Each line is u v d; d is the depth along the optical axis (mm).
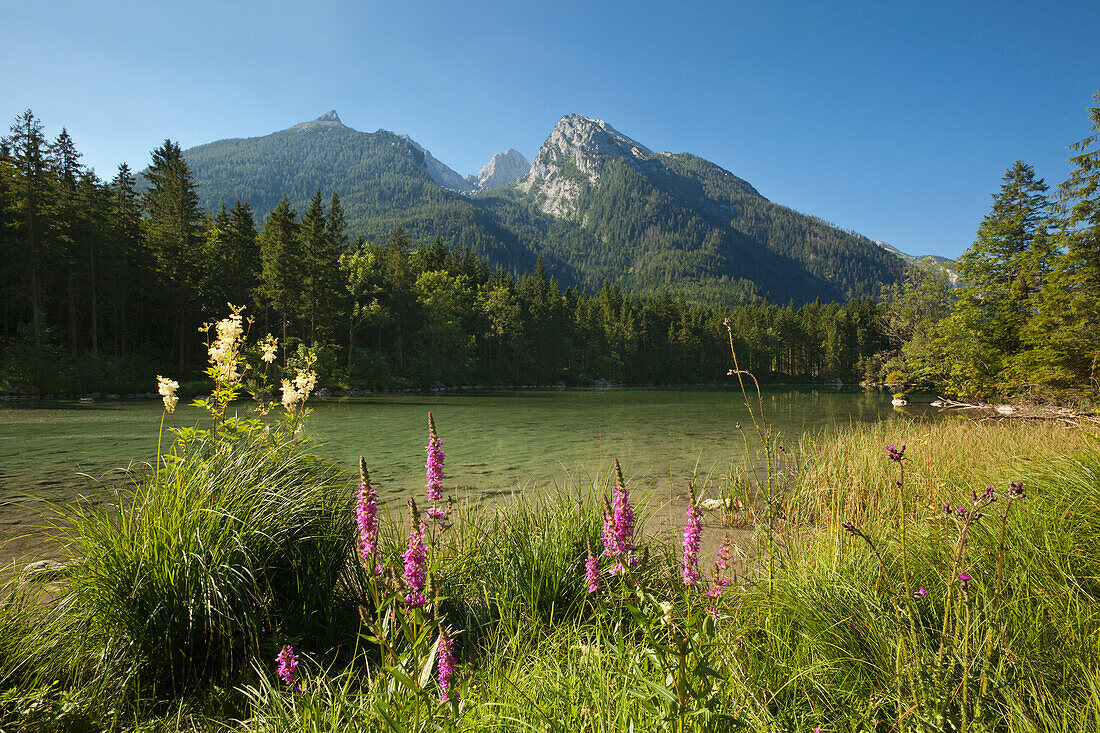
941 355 37469
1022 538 3512
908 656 2305
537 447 17547
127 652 3248
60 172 40188
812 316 116500
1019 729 1949
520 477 12047
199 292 46781
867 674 2535
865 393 62938
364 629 3766
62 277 39688
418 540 2250
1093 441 5660
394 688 1995
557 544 4188
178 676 3318
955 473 6980
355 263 63625
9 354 34969
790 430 20906
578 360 94750
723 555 3160
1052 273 21938
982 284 35719
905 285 50656
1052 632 2652
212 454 4441
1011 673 2215
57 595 3566
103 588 3354
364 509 2400
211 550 3494
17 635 3164
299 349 42781
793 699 2385
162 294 45625
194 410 27688
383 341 67062
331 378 47688
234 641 3434
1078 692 2236
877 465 8031
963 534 2352
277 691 2836
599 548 3996
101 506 3932
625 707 2139
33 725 2658
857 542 3709
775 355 111875
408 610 2148
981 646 2062
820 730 1972
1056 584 3029
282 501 4059
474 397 51719
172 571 3385
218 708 3074
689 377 103750
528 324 85250
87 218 39500
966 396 32906
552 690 2426
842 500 6277
